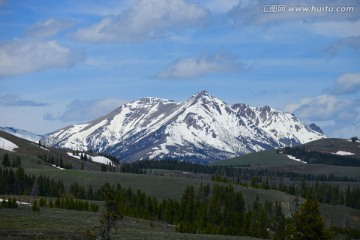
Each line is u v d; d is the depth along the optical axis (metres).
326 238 72.88
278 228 147.75
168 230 130.25
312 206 73.81
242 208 179.88
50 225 103.38
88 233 78.25
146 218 152.62
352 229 178.00
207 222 155.50
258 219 155.25
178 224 148.25
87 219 118.62
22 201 152.00
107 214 75.31
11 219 106.69
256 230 148.88
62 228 100.06
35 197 170.75
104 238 75.56
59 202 143.62
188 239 104.12
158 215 159.50
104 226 75.69
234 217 160.00
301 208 74.38
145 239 95.94
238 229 149.12
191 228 133.75
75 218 118.50
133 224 131.75
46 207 139.38
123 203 157.75
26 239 81.75
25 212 121.44
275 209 173.12
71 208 142.62
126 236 98.12
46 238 84.62
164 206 162.75
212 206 166.25
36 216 115.50
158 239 98.31
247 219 152.50
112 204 75.56
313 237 72.38
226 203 178.75
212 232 139.62
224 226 158.75
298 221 73.75
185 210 162.00
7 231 89.69
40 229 96.12
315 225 72.56
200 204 169.12
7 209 124.44
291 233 74.56
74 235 90.56
